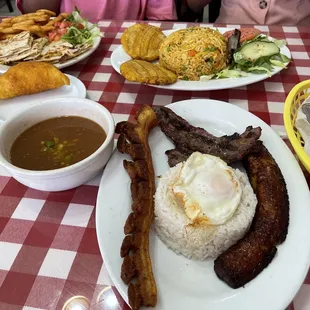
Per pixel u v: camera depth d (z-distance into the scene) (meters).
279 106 0.55
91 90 0.61
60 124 0.45
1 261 0.36
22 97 0.58
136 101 0.58
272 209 0.35
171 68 0.61
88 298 0.32
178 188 0.36
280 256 0.33
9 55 0.67
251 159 0.40
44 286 0.33
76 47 0.68
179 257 0.35
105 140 0.40
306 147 0.40
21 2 1.00
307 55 0.67
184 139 0.44
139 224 0.34
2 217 0.40
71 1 1.00
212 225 0.34
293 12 0.94
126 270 0.30
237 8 0.97
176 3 1.04
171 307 0.30
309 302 0.31
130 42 0.66
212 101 0.51
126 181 0.40
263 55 0.60
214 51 0.59
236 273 0.31
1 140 0.39
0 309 0.32
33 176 0.36
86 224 0.39
